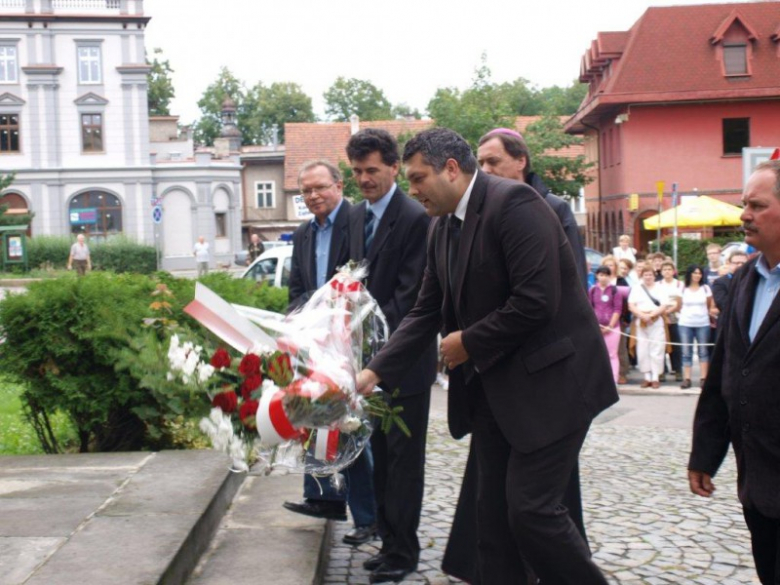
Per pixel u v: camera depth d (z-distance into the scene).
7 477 5.54
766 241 3.46
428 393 4.94
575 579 3.76
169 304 6.77
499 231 3.80
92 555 4.08
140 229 54.12
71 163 53.19
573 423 3.79
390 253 5.04
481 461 4.08
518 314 3.70
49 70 52.28
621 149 38.69
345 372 3.80
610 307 14.23
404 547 4.91
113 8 53.00
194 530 4.57
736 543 5.73
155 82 90.88
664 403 12.54
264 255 17.20
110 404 6.63
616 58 41.38
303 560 4.68
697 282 14.05
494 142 4.98
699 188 38.19
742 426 3.50
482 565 4.09
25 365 6.52
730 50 38.38
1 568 3.93
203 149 55.06
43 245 47.81
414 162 3.91
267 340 3.89
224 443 3.71
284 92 103.75
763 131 37.97
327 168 5.50
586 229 49.81
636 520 6.23
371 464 5.55
